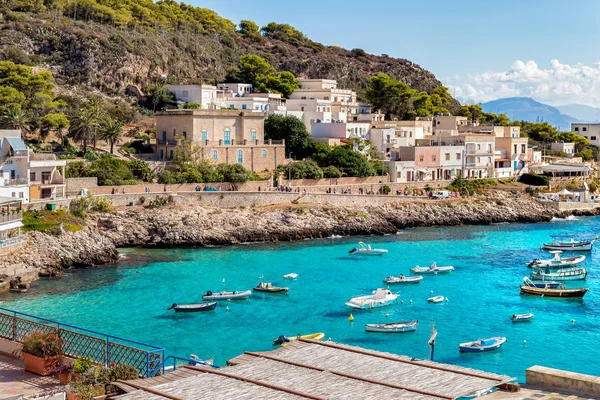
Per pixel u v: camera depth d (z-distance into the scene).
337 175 182.62
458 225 173.75
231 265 123.88
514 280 115.31
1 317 49.88
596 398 31.94
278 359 36.97
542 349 81.31
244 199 156.38
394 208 170.75
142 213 142.50
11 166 133.12
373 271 120.31
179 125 173.12
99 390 38.88
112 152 170.38
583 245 143.25
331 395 32.03
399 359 36.97
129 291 105.38
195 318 91.88
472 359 77.75
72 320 89.88
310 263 126.19
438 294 105.69
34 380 43.12
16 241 116.62
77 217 133.62
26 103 180.62
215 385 33.53
